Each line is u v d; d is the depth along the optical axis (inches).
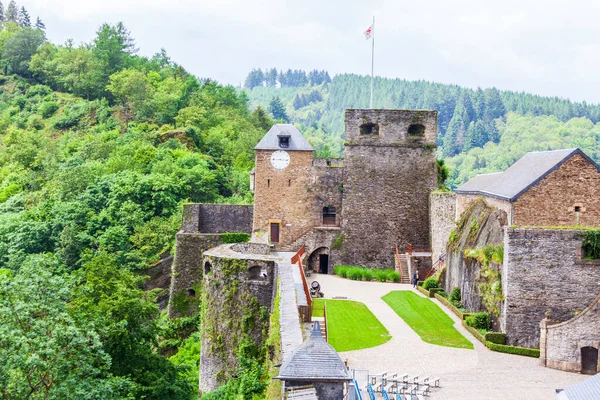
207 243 2635.3
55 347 1253.1
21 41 7096.5
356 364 1429.6
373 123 2716.5
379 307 2006.6
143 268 3095.5
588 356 1427.2
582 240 1567.4
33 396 1264.8
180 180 3757.4
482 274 1796.3
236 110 6122.1
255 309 1582.2
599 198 1754.4
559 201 1758.1
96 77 6279.5
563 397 1057.5
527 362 1488.7
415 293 2234.3
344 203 2719.0
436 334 1689.2
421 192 2704.2
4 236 3654.0
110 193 3651.6
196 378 1850.4
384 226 2706.7
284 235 2780.5
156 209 3599.9
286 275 1547.7
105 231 3380.9
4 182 4798.2
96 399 1288.1
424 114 2711.6
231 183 4195.4
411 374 1370.6
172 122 5428.2
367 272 2549.2
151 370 1673.2
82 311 1551.4
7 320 1284.4
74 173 4074.8
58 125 5762.8
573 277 1571.1
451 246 2133.4
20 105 6343.5
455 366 1439.5
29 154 5152.6
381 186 2711.6
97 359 1455.5
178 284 2615.7
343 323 1761.8
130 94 5693.9
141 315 1704.0
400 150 2709.2
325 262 2753.4
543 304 1583.4
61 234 3398.1
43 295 1369.3
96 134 5236.2
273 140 2792.8
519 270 1595.7
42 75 6865.2
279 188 2783.0
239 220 2913.4
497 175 2114.9
